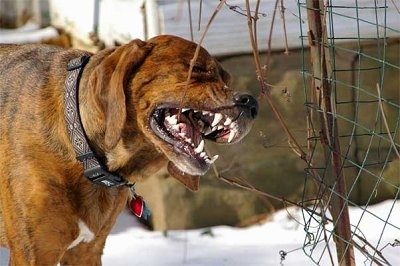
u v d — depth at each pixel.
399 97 6.39
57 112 4.25
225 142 4.15
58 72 4.36
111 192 4.39
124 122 4.02
